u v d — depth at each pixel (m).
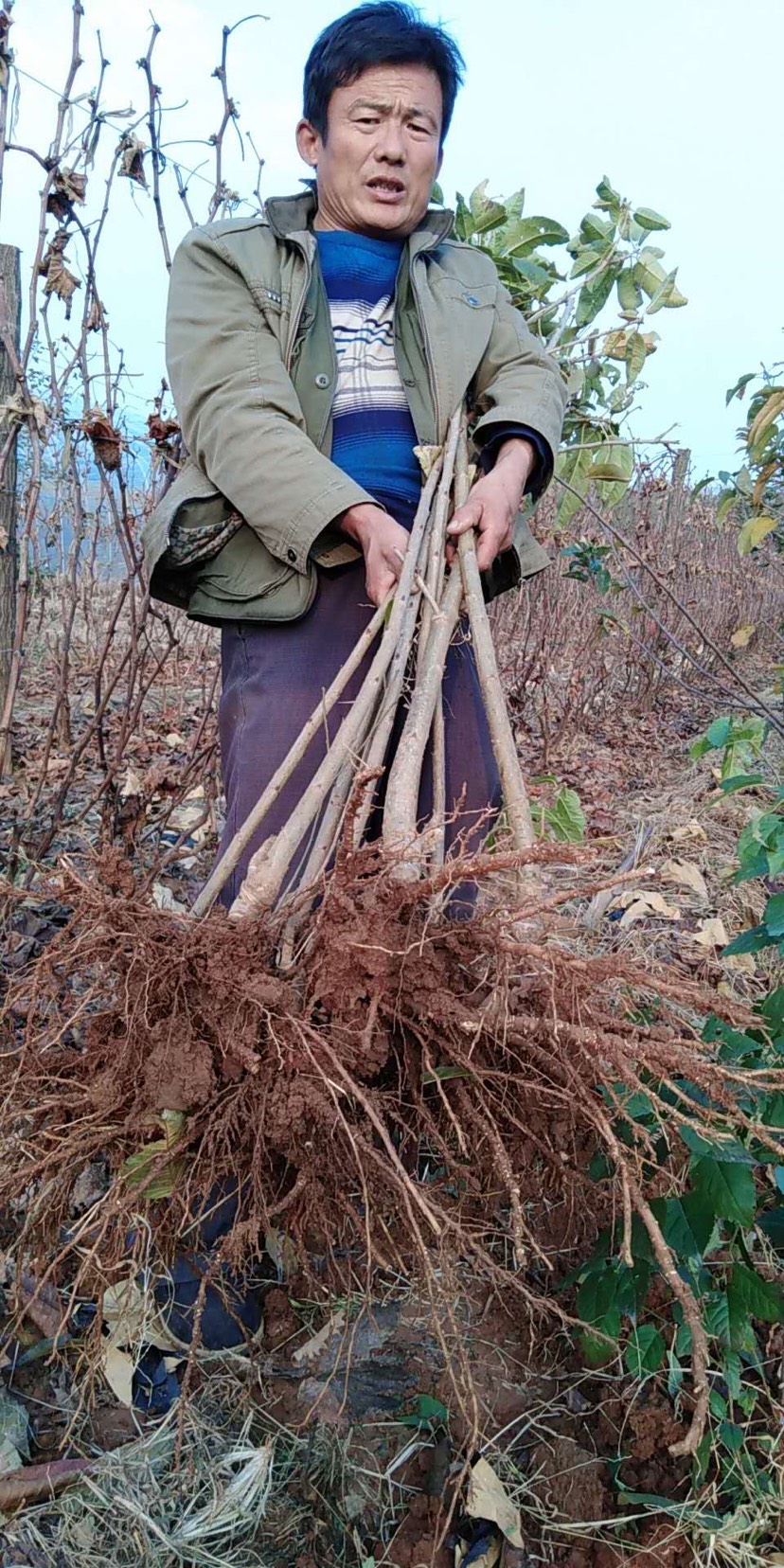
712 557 7.77
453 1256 1.20
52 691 4.39
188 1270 1.43
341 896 1.09
